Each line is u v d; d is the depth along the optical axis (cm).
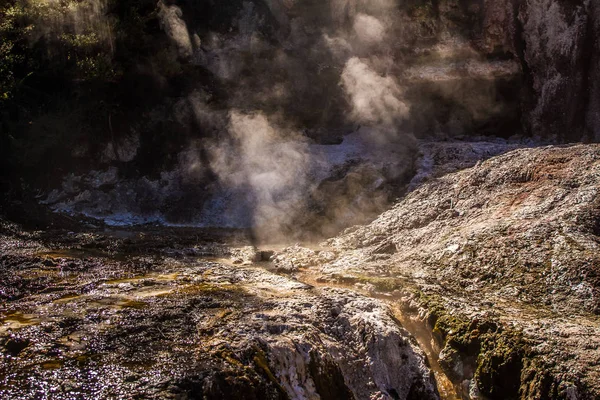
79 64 1452
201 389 541
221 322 671
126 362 575
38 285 820
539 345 693
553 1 1541
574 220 931
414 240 1067
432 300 801
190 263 993
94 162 1518
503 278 877
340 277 909
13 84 1419
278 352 620
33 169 1480
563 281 837
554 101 1564
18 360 574
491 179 1151
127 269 927
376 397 663
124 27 1537
